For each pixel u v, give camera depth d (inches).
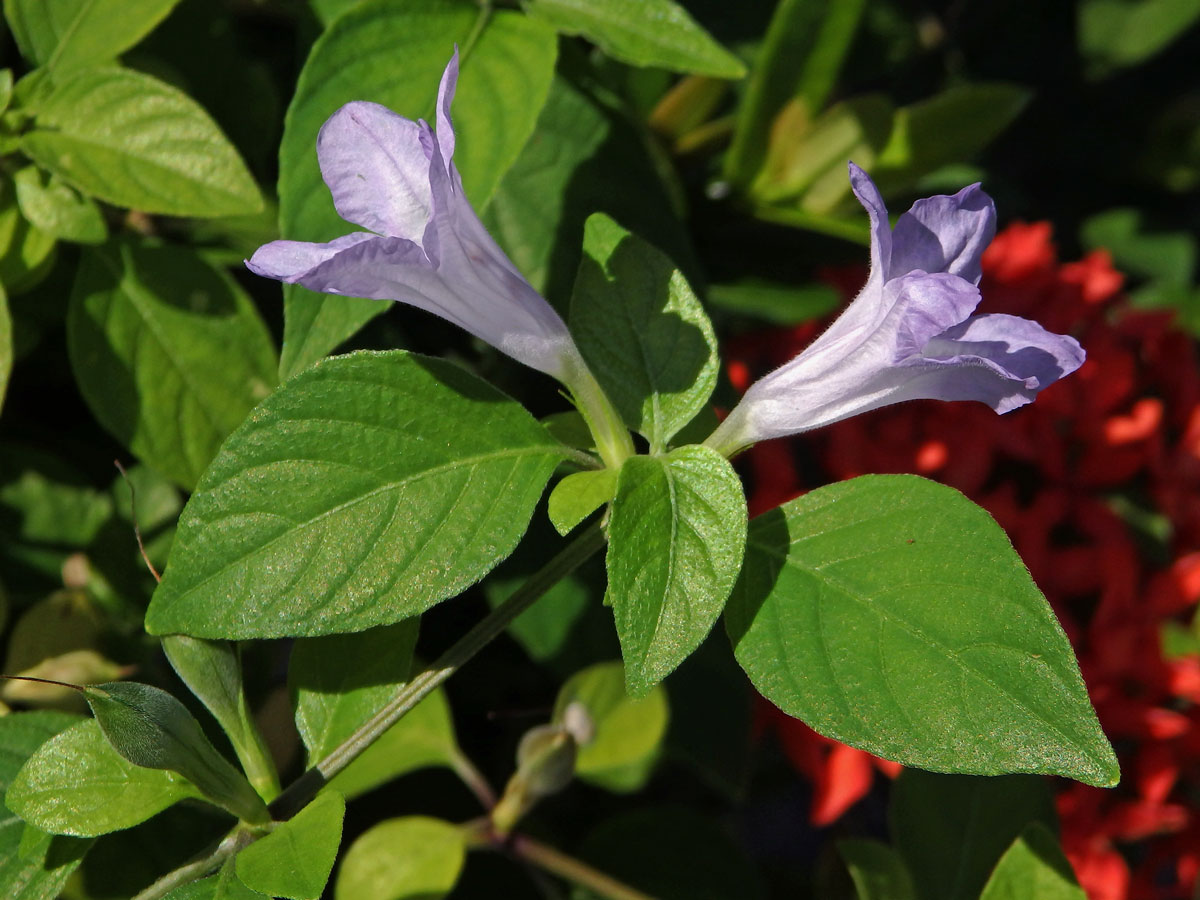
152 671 14.6
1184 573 15.4
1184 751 15.2
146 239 14.0
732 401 14.1
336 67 13.0
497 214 14.6
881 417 15.4
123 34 13.7
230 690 11.7
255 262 10.8
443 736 14.7
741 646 11.4
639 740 14.7
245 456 11.4
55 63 13.6
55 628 14.3
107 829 11.5
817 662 11.3
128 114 13.3
